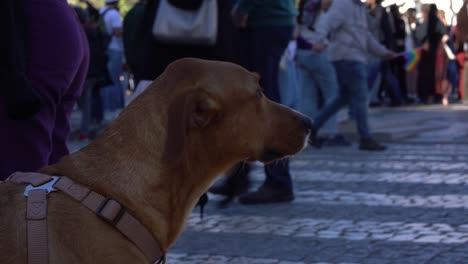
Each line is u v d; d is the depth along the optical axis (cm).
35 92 339
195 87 278
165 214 275
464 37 621
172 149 263
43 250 250
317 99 1126
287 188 666
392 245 515
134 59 591
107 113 1655
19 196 262
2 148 351
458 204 643
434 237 534
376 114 1484
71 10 374
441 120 1407
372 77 1329
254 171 855
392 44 1636
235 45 586
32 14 351
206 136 283
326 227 571
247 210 638
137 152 275
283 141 297
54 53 356
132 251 265
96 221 260
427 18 1791
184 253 505
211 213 629
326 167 873
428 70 1798
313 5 1073
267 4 661
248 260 487
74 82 388
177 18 556
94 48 1198
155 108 278
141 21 580
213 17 556
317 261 482
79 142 1182
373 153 996
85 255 255
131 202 269
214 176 289
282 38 673
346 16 974
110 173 272
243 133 288
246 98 288
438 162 894
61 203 260
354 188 731
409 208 631
